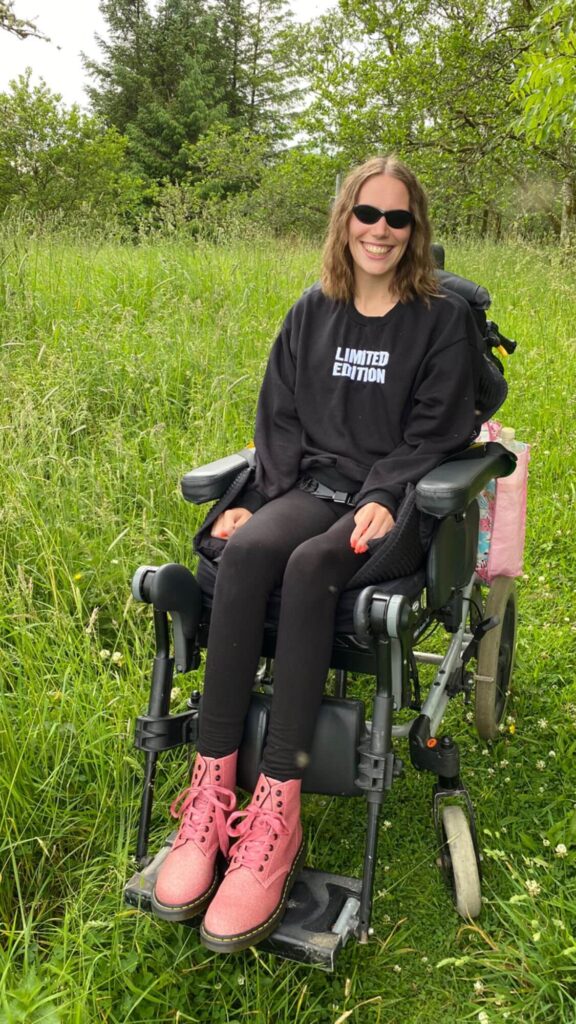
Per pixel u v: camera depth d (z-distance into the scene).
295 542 2.00
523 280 8.28
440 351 2.19
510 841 2.36
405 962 2.01
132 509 3.56
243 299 6.02
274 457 2.26
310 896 1.85
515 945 2.01
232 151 21.67
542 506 4.37
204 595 2.09
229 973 1.93
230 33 34.03
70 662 2.59
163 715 1.98
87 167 17.41
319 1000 1.91
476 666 2.68
